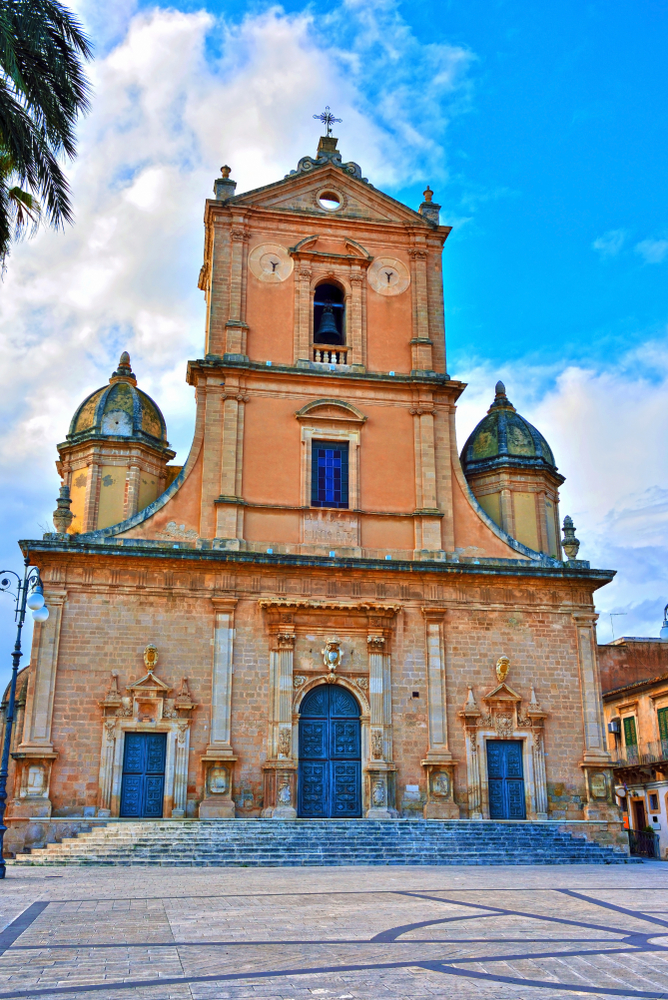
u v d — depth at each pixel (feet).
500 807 102.01
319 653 102.78
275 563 103.24
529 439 123.95
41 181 67.72
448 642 105.91
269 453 109.81
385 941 39.60
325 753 100.73
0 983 31.12
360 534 108.99
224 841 85.56
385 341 117.60
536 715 104.47
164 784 95.66
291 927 43.14
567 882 66.44
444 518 111.34
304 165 122.62
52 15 66.74
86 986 30.71
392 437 113.70
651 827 129.80
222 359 110.73
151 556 100.68
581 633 108.99
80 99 67.72
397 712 102.78
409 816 99.60
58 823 90.68
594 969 34.58
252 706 99.45
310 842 86.58
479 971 33.81
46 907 49.75
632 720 138.62
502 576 108.37
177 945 38.11
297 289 116.67
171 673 98.94
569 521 113.50
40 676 95.91
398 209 122.31
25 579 79.05
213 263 115.44
